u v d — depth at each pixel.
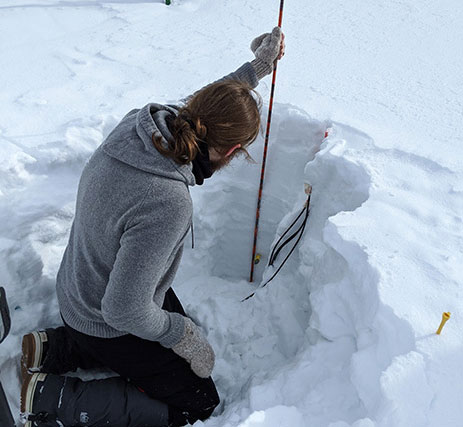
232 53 3.09
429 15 3.55
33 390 1.67
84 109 2.50
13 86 2.67
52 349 1.81
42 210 2.02
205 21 3.49
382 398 1.35
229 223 2.58
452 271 1.68
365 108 2.57
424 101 2.66
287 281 2.27
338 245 1.79
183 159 1.25
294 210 2.33
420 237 1.82
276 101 2.56
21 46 3.08
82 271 1.51
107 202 1.30
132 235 1.26
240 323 2.23
